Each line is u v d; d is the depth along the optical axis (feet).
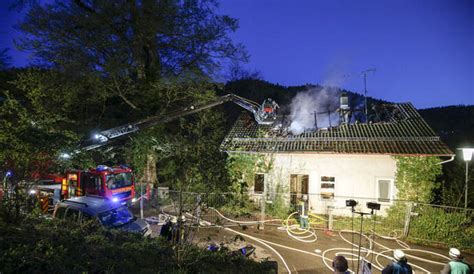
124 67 55.26
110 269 15.51
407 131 48.34
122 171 45.11
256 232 39.75
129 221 31.09
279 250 34.45
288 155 49.55
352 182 46.62
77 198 33.06
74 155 38.70
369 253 34.14
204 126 29.01
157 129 57.21
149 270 16.31
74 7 53.57
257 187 51.16
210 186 20.67
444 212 38.75
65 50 51.42
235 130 59.11
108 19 53.11
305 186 49.67
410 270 19.89
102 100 65.57
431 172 42.63
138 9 55.26
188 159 20.93
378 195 45.62
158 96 64.75
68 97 54.24
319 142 49.62
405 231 39.19
